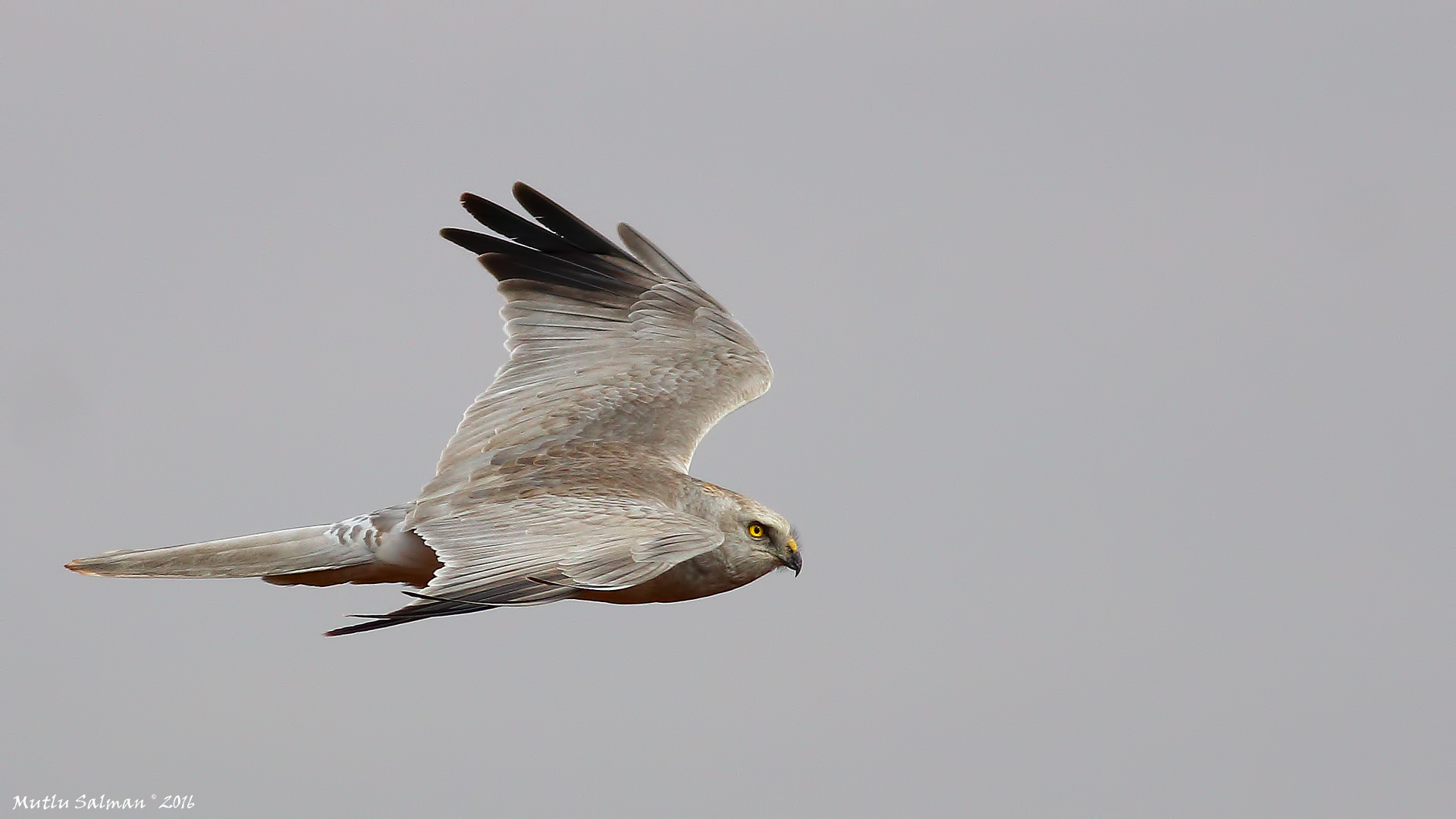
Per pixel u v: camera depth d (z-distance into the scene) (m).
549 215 15.48
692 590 13.62
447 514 12.73
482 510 11.94
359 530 13.12
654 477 13.34
